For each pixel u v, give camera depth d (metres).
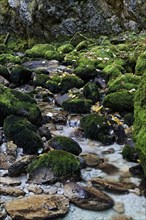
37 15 11.22
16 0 12.12
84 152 3.71
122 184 3.13
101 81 5.70
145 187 3.08
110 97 4.71
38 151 3.55
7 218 2.68
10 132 3.69
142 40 8.36
